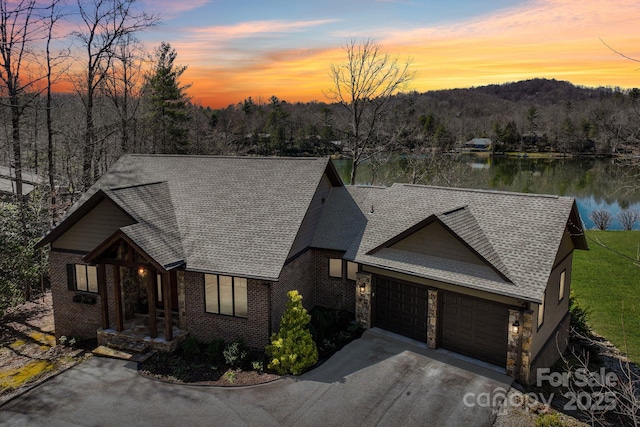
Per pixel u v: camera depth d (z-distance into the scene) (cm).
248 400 1402
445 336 1689
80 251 1911
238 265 1692
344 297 2020
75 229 1905
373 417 1307
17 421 1327
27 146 3838
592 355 1817
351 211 2108
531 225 1627
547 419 1277
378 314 1878
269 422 1295
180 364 1623
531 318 1428
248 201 1983
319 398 1402
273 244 1756
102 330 1809
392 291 1820
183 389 1473
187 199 2053
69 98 3772
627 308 2361
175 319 1895
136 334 1772
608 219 4666
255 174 2127
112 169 2406
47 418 1337
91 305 1912
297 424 1284
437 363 1592
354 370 1559
